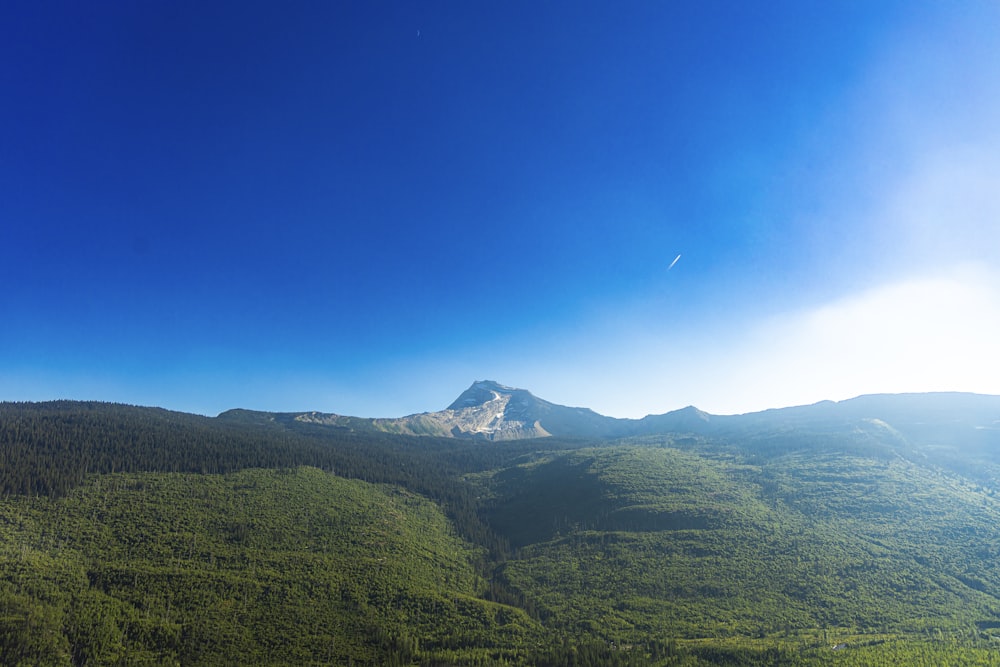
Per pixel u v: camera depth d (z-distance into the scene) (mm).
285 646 158750
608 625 182000
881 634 162875
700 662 146750
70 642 144000
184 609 166375
